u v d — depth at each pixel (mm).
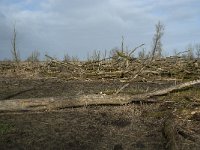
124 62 13102
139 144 7102
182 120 7938
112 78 12703
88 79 12820
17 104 8344
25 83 12297
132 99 8828
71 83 12156
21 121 7996
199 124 7805
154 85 11461
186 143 6996
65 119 8141
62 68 14250
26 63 16000
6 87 11617
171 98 9031
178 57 13219
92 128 7746
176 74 12453
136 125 7918
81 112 8539
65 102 8617
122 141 7238
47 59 15453
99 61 13703
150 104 8898
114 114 8438
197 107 8484
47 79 13031
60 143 7109
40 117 8227
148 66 12602
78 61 14898
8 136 7297
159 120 8117
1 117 8180
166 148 6727
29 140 7184
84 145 7055
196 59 13773
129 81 11422
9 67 15273
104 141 7234
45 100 8531
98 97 8781
